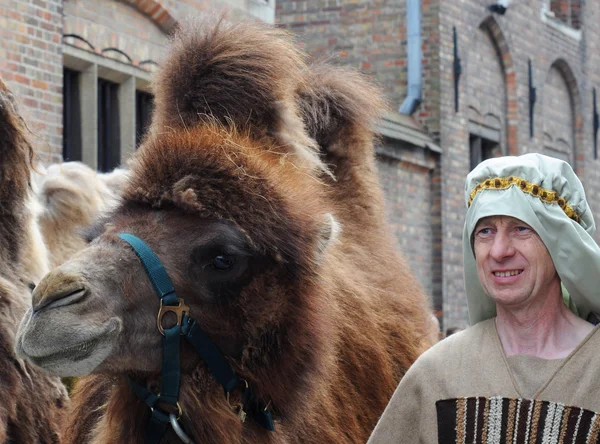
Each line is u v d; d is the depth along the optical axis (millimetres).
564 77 20781
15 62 8594
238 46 4066
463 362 2863
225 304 3109
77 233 3455
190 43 4098
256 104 4008
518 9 18547
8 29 8508
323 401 3617
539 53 19359
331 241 3371
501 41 18094
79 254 2986
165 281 3006
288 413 3271
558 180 2850
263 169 3287
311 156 4164
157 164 3207
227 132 3633
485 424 2727
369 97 5121
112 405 3213
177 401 3062
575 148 21219
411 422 2920
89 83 9742
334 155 4855
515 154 18578
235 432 3119
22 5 8656
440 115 16078
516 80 18562
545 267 2826
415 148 15258
